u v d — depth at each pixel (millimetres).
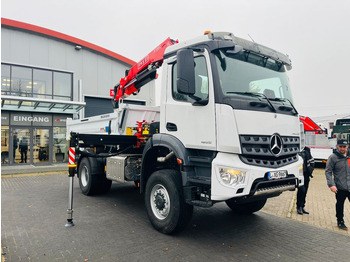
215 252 3963
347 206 6871
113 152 7039
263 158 4000
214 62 3979
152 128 5508
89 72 18219
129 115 6328
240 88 4113
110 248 4039
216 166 3719
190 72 3844
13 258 3682
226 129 3764
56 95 16922
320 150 15438
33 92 16078
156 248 4062
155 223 4750
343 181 5074
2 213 5844
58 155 16703
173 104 4551
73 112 16609
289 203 7074
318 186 9938
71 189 5121
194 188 4129
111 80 19141
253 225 5227
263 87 4457
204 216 5789
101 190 7508
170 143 4430
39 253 3848
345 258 3848
